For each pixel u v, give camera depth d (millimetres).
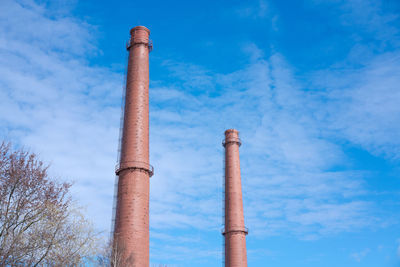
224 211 74188
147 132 51688
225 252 70500
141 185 47375
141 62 56375
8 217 23047
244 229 71250
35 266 22625
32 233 23203
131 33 59719
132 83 54562
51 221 23859
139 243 43906
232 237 70438
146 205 46906
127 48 59000
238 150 80250
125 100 54188
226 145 80688
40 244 23016
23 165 25672
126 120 51969
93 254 24516
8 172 24906
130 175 47656
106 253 36062
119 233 44375
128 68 56719
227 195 74875
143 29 59031
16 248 22109
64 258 22984
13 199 24281
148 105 54000
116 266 37531
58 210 24406
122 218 45344
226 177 76938
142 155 49312
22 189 24875
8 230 22969
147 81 55594
